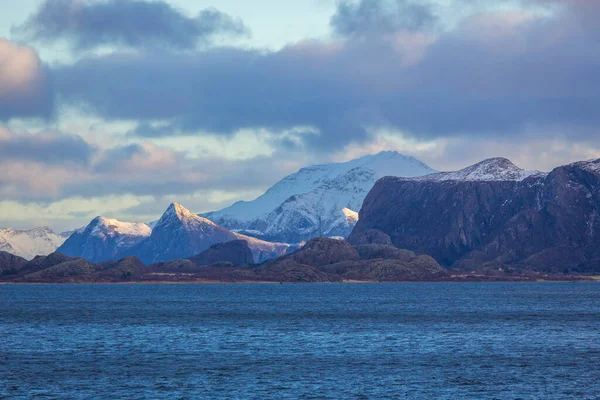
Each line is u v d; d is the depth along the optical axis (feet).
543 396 524.93
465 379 581.53
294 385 561.43
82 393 535.19
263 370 621.72
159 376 594.65
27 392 537.65
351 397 523.70
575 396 524.93
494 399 517.14
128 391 541.34
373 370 620.90
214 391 542.16
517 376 593.42
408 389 547.49
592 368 628.69
